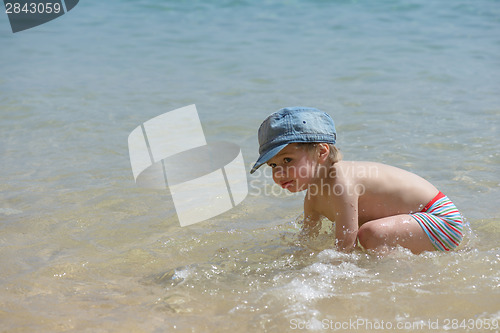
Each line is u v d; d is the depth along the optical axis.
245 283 5.19
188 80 13.55
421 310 4.59
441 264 5.45
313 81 13.23
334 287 5.03
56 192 7.49
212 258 5.79
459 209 6.79
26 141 9.46
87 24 20.47
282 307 4.71
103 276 5.38
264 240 6.25
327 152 5.83
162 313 4.66
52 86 12.96
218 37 18.59
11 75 13.94
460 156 8.45
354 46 16.95
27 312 4.67
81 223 6.61
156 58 15.88
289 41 17.88
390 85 12.70
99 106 11.46
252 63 15.15
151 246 6.08
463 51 15.90
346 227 5.81
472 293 4.83
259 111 10.98
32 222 6.59
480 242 5.98
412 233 5.66
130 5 23.81
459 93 11.91
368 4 23.62
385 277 5.20
